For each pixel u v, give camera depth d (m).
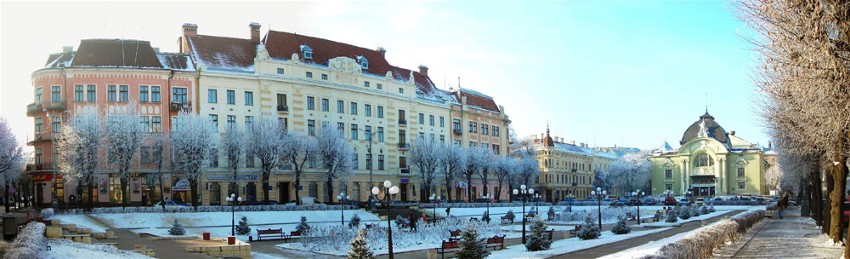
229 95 75.69
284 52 82.25
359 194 87.31
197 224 55.97
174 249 33.72
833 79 18.05
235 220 58.59
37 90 71.31
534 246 36.50
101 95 70.44
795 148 37.16
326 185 83.19
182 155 66.19
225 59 77.69
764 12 20.08
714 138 150.50
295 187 76.75
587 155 166.38
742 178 146.88
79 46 72.56
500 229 55.03
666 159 156.12
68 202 67.69
